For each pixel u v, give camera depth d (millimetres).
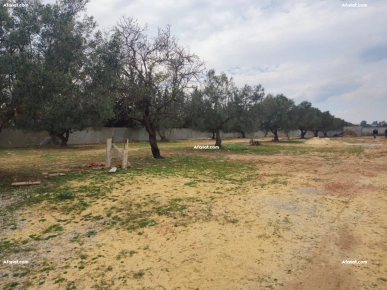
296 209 6590
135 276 3842
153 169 12586
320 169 12805
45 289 3586
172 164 14531
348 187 8844
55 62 8930
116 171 11797
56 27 9008
